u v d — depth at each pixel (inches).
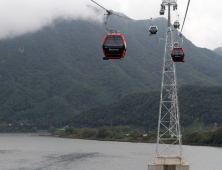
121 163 5036.9
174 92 3705.7
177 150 7086.6
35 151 7263.8
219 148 7460.6
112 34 1647.4
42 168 4640.8
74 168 4594.0
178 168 3213.6
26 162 5305.1
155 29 3142.2
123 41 1631.4
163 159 3253.0
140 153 6550.2
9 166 4857.3
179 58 2689.5
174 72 3663.9
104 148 7795.3
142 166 4714.6
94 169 4495.6
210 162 5152.6
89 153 6658.5
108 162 5182.1
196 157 5782.5
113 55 1642.5
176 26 3521.2
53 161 5418.3
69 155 6338.6
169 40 3659.0
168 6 3545.8
